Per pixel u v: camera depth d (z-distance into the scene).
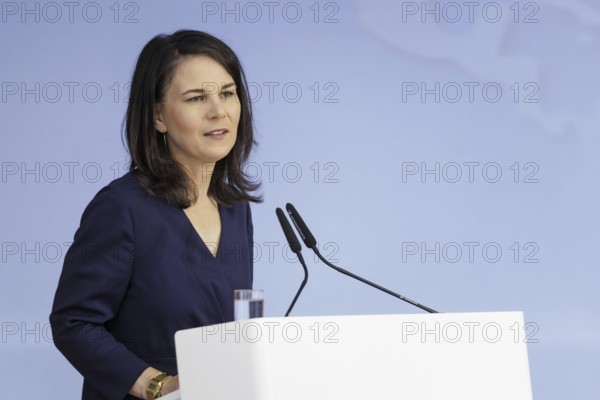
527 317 13.91
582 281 14.02
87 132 13.03
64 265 6.70
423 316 5.05
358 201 13.47
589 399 13.91
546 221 13.98
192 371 4.98
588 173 14.08
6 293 12.95
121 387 6.30
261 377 4.62
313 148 13.41
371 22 13.65
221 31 13.30
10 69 12.95
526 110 13.98
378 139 13.60
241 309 5.48
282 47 13.41
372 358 4.90
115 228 6.58
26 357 12.93
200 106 6.92
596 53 14.10
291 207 6.52
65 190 13.01
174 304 6.61
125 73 13.11
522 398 5.17
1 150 12.93
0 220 12.95
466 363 5.09
